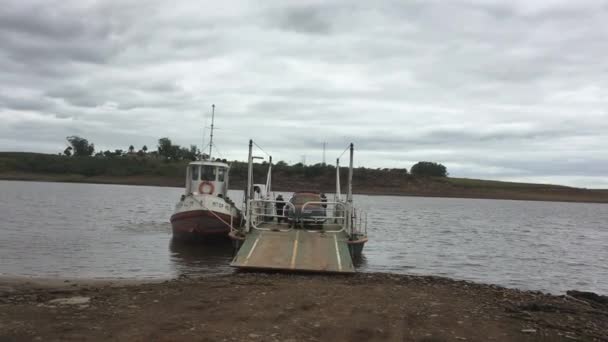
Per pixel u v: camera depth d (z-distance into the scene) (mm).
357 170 151250
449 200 128000
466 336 7227
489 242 30172
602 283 17672
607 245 31922
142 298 9148
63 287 11750
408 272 17750
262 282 11156
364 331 7277
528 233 39188
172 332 6980
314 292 9852
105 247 20875
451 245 27250
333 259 13844
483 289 11812
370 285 11102
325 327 7422
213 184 23938
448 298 9836
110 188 108438
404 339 7008
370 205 78938
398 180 151000
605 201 154875
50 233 25266
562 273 19547
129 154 160500
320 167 76125
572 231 43688
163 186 134250
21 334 6750
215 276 13516
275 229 17000
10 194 66250
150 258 18438
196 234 22234
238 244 16094
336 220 20844
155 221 34625
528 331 7547
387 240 28344
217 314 8008
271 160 22578
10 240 21969
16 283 12344
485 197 149375
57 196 65562
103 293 9711
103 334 6824
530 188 166375
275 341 6742
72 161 147125
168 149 155250
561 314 9188
